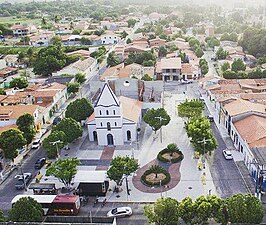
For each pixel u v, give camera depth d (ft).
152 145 340.39
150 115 349.82
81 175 264.72
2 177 297.74
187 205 200.95
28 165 316.81
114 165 256.73
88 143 353.10
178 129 373.61
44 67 631.56
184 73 572.10
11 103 430.20
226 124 365.20
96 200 253.65
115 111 335.26
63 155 329.11
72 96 509.35
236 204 196.54
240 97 416.26
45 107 421.18
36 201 219.00
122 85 423.23
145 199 253.85
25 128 339.36
